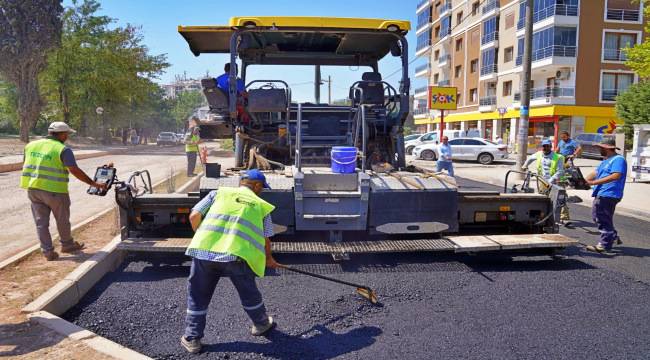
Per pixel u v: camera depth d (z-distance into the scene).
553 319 4.43
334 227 5.55
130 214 5.76
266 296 4.89
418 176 6.00
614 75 35.88
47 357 3.36
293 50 7.79
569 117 36.38
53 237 6.71
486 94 45.19
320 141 7.06
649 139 15.23
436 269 5.84
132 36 39.97
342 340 3.97
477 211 6.30
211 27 6.62
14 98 39.16
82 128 39.88
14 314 4.04
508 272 5.81
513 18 39.91
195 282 3.76
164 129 72.44
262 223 3.90
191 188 12.18
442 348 3.84
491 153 23.72
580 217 9.77
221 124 7.08
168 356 3.69
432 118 56.25
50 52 29.73
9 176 14.84
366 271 5.70
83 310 4.53
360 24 6.61
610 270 5.99
